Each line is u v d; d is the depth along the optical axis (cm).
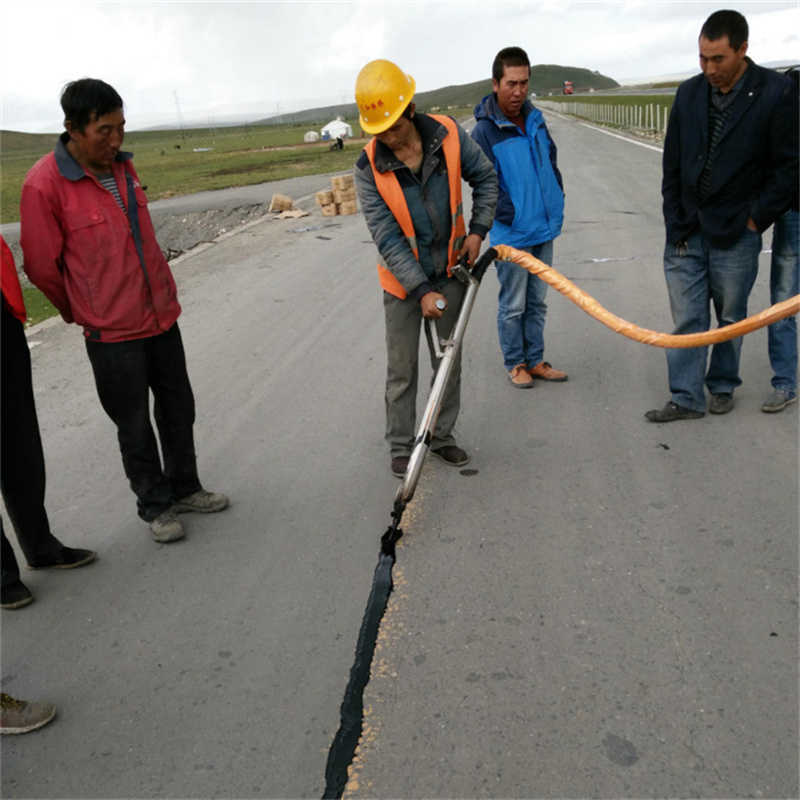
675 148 388
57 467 439
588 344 550
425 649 261
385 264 360
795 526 307
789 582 275
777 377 415
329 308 735
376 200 343
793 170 358
